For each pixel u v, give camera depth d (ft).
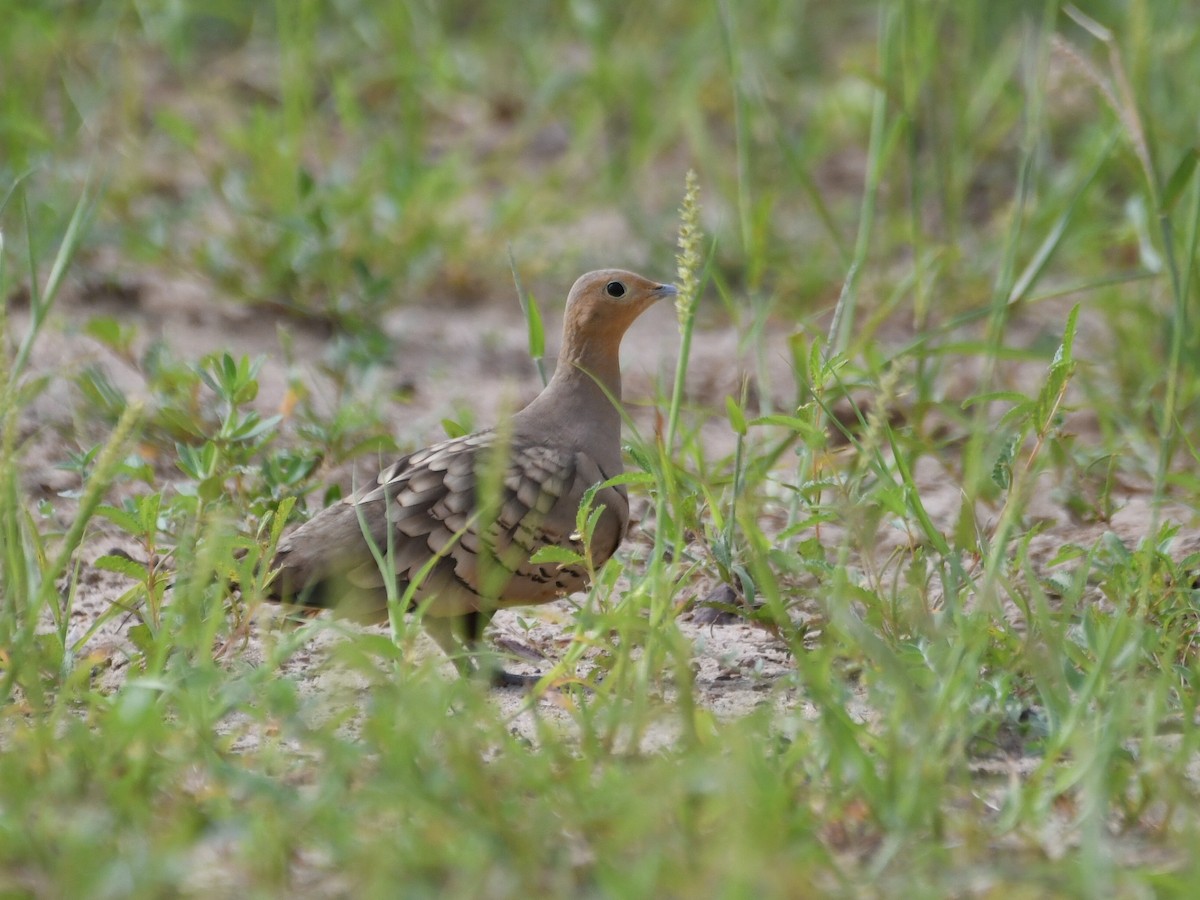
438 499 29.60
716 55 67.00
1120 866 22.02
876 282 54.29
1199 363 40.40
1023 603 27.94
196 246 54.19
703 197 61.98
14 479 27.94
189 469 33.47
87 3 71.56
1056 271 56.03
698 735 23.89
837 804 22.72
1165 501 33.30
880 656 24.20
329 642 30.96
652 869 19.71
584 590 31.45
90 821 21.13
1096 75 34.94
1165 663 25.86
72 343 46.65
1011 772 23.98
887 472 29.84
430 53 69.67
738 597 32.14
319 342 49.37
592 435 32.42
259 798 22.39
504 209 56.80
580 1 70.49
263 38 75.51
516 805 21.95
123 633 31.40
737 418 30.09
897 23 45.75
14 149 54.54
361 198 53.83
